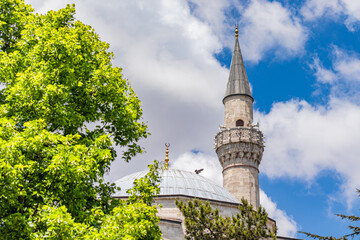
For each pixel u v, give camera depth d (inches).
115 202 749.9
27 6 850.1
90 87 757.9
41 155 616.7
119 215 637.9
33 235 545.3
